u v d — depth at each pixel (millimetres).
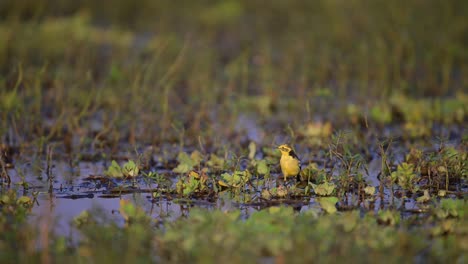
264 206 11414
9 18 28344
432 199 11484
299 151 14805
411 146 14898
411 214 10922
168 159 14438
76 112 17031
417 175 12469
